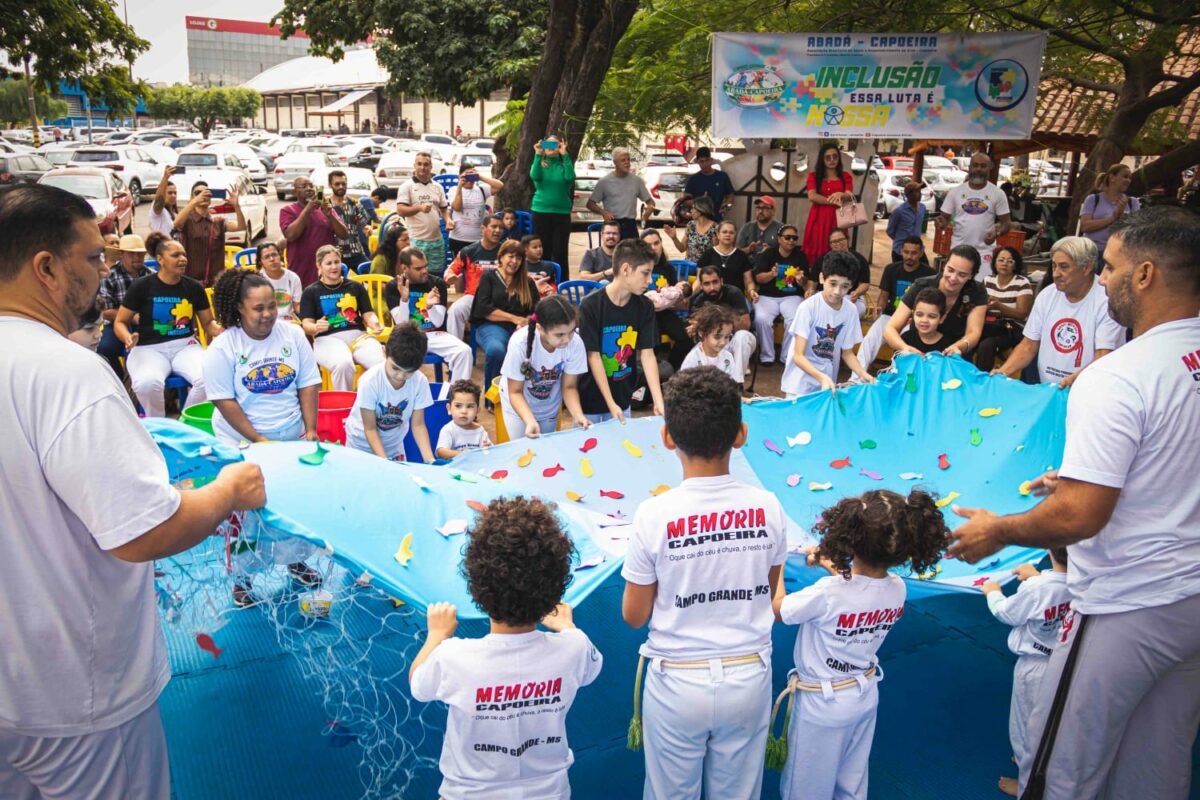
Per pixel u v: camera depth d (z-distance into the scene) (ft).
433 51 63.36
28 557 6.85
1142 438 8.63
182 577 11.41
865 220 34.14
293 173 93.15
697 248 34.45
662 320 27.86
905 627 15.69
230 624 14.38
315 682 12.99
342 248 33.71
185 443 10.00
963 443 16.30
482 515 8.61
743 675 8.89
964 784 11.78
